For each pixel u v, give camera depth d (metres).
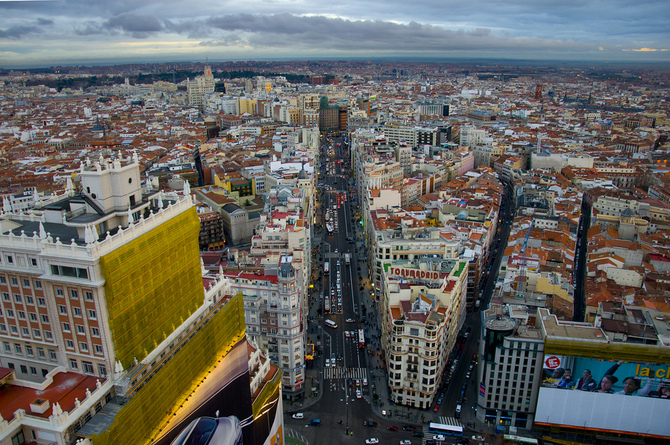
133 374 112.69
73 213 126.69
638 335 191.62
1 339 121.19
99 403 107.75
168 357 123.25
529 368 199.50
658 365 183.00
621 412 191.75
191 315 141.62
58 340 114.38
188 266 139.38
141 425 111.94
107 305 107.94
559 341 188.50
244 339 165.75
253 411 163.12
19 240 111.19
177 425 125.81
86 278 106.19
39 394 107.50
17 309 116.81
